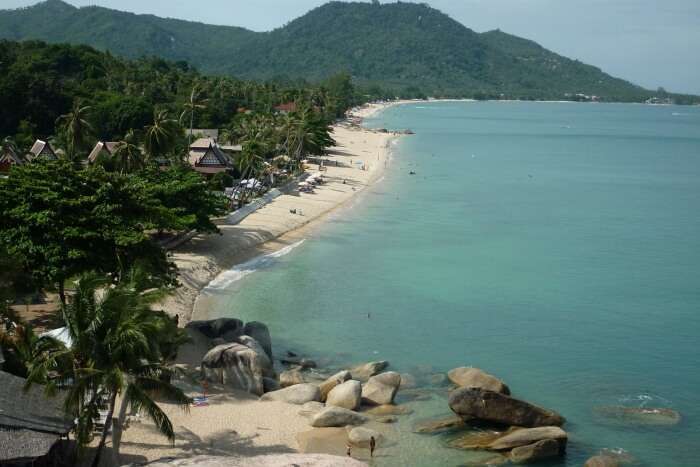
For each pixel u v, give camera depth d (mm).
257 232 92875
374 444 40969
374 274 78375
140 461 37031
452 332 61500
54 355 32250
